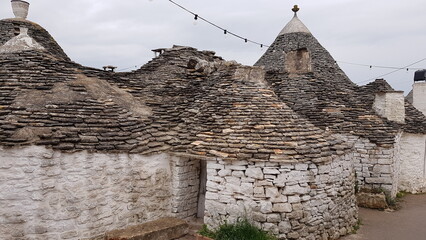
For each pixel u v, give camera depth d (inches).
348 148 294.0
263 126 265.7
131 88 344.5
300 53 472.4
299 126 275.1
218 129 276.1
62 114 248.5
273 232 235.0
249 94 307.4
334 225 270.7
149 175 266.7
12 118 228.8
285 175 237.9
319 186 253.1
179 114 323.3
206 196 255.9
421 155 465.4
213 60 472.7
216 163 252.2
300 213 240.2
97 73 331.0
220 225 244.4
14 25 436.5
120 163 250.2
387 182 374.3
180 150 273.6
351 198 300.2
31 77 276.4
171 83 382.3
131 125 274.7
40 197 216.8
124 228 248.2
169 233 248.7
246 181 241.4
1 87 259.9
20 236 214.5
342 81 546.3
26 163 213.8
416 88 674.8
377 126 391.5
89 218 235.3
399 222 324.5
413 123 466.0
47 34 461.4
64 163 224.7
